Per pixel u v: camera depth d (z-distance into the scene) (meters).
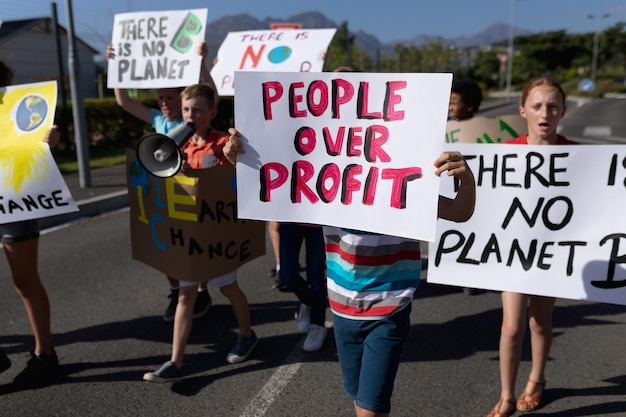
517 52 95.31
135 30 4.47
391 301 2.07
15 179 2.92
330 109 2.12
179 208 3.02
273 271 4.98
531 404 2.84
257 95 2.23
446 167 1.88
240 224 3.18
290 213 2.24
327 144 2.14
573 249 2.49
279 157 2.23
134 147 3.18
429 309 4.21
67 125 12.91
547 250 2.52
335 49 35.53
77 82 8.59
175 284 3.95
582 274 2.49
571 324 3.92
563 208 2.49
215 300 4.46
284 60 5.21
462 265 2.63
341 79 2.09
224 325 3.97
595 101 47.16
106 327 3.94
